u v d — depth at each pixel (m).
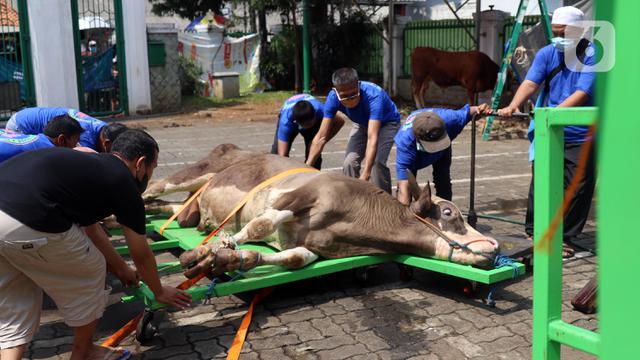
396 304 4.58
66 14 15.33
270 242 4.96
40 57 15.05
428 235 4.62
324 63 22.14
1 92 15.12
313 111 6.13
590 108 2.21
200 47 22.53
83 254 3.26
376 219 4.66
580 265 5.42
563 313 4.41
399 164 5.21
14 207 3.05
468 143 12.63
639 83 1.31
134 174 3.61
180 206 6.09
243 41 23.06
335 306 4.55
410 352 3.81
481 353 3.79
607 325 1.40
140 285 4.02
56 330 4.22
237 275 4.35
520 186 8.72
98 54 16.41
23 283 3.28
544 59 5.36
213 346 3.92
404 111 17.73
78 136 4.70
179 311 4.48
